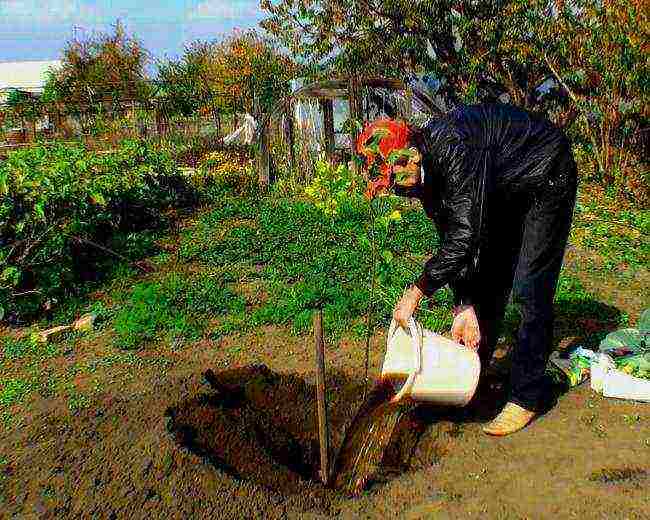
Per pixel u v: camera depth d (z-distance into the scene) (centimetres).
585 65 1345
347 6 1738
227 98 2886
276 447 466
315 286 716
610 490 354
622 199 1238
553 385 478
